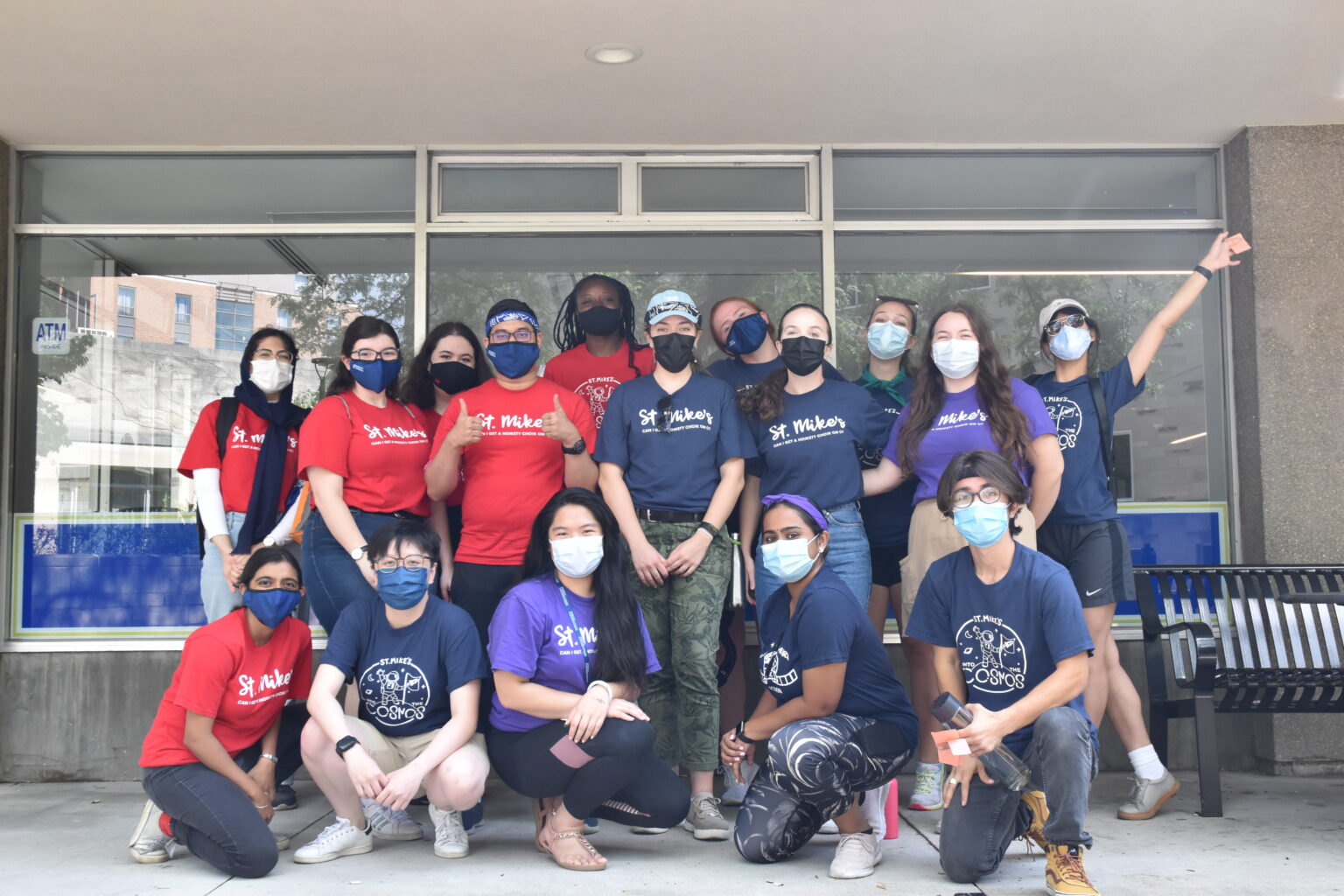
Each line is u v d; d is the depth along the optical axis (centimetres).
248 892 306
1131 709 404
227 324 508
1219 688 417
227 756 329
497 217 509
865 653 329
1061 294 515
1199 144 517
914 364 499
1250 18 400
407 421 406
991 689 314
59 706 480
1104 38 414
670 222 509
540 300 509
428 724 347
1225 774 477
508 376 391
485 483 388
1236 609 442
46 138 496
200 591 492
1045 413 388
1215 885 309
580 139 503
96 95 452
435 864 337
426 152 507
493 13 388
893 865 332
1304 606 445
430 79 440
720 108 472
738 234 513
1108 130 502
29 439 498
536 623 334
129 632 488
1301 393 488
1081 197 521
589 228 508
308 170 512
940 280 514
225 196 511
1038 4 389
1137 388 429
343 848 345
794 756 315
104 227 507
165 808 324
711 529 378
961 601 319
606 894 303
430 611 347
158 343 506
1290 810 406
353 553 369
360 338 390
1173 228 517
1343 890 303
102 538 493
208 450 433
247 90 448
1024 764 298
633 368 455
